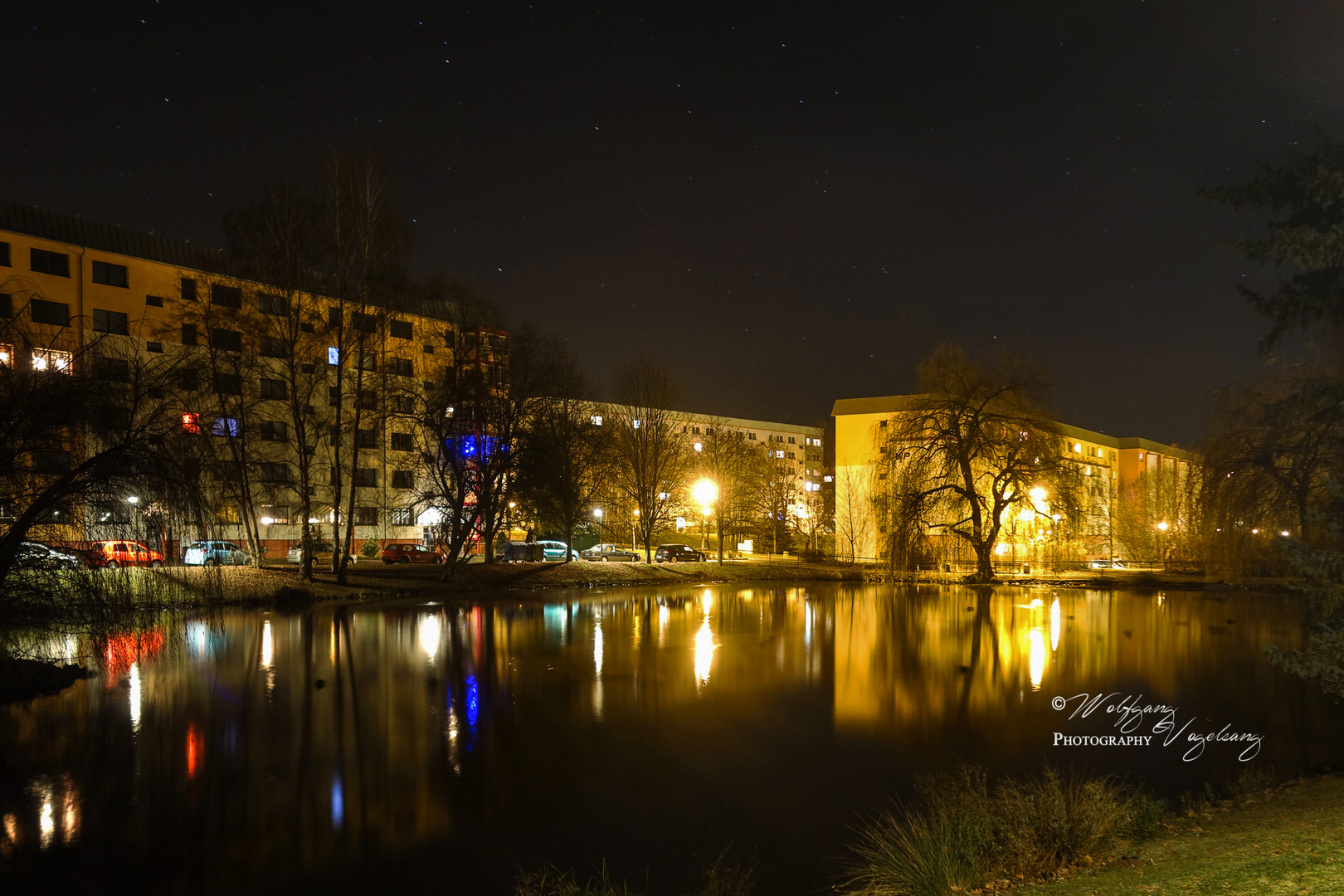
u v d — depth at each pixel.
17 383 14.14
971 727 16.17
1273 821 9.18
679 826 10.97
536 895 8.77
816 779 12.92
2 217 50.00
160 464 15.58
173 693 17.58
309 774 12.63
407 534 63.69
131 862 9.61
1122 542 71.81
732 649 24.80
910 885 8.26
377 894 8.92
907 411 53.12
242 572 35.66
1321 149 11.62
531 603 36.81
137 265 53.81
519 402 41.16
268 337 34.75
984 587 50.47
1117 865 8.07
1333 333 12.55
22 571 14.55
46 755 13.30
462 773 12.85
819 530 88.81
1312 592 11.30
